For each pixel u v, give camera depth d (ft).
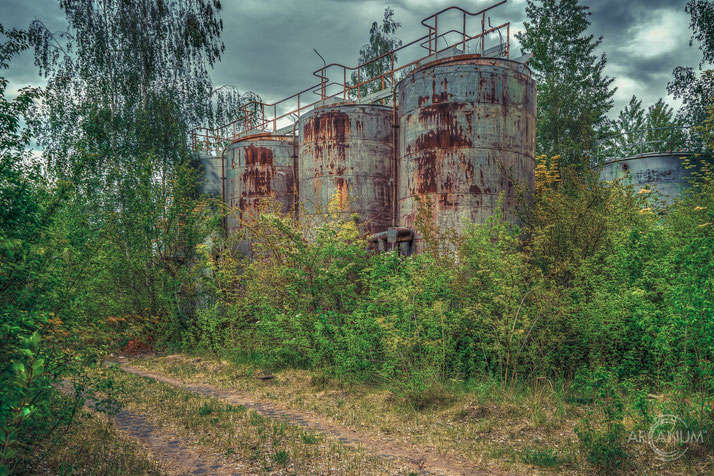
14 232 20.86
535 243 39.63
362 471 21.68
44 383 18.29
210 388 40.88
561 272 38.55
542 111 112.37
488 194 51.16
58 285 24.59
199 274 65.41
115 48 73.20
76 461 21.21
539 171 54.24
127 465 21.35
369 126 62.75
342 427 29.40
